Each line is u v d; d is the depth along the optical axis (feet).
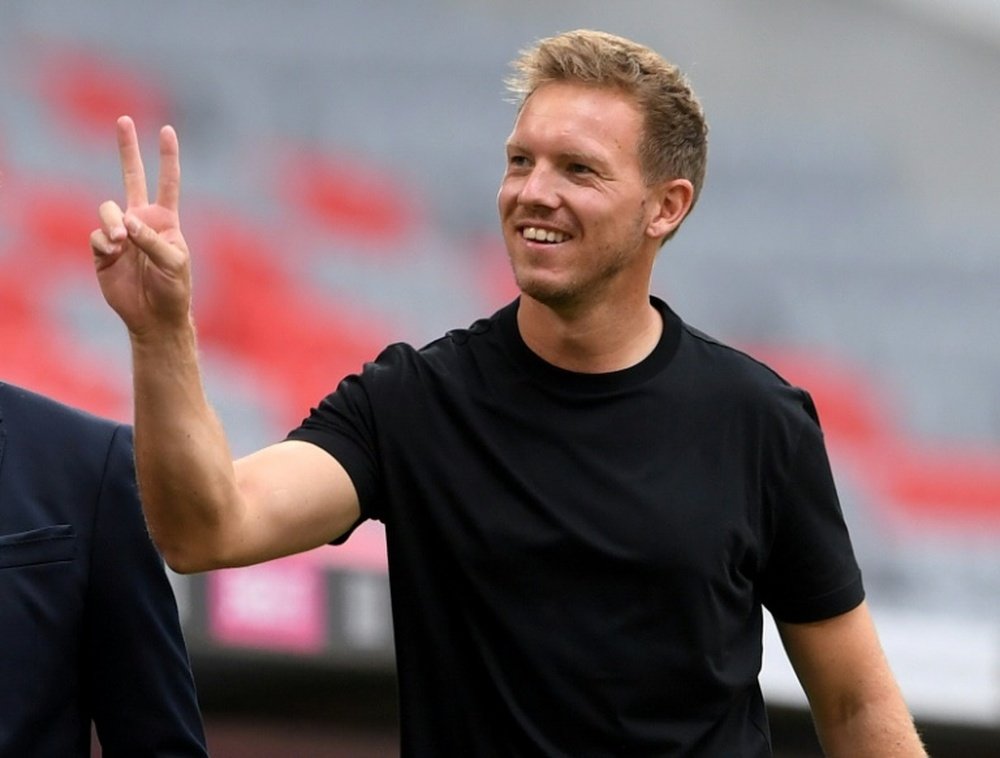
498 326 31.37
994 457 143.74
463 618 30.17
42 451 28.73
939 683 77.10
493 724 30.12
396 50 160.35
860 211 164.14
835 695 33.42
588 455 30.48
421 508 30.40
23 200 135.85
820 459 31.96
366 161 154.10
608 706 29.81
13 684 27.53
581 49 30.60
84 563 28.43
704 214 161.27
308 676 71.05
